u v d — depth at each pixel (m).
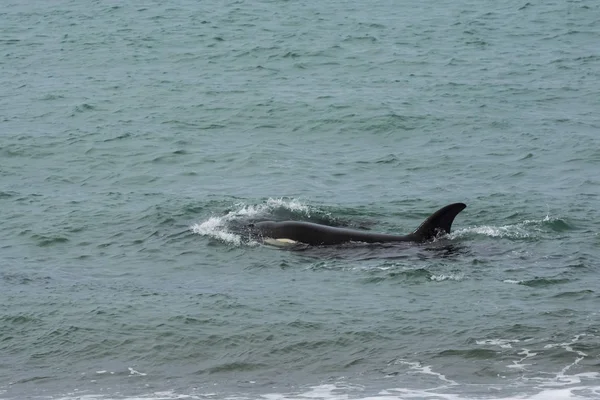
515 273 80.12
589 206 99.69
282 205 101.44
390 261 83.69
